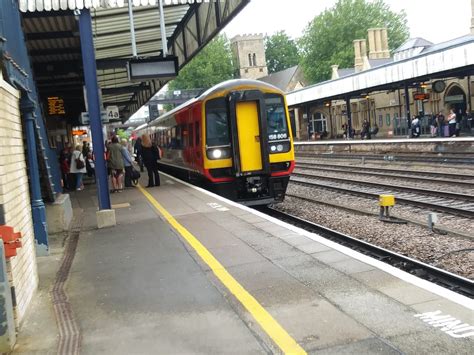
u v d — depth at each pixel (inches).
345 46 3262.8
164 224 381.7
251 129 539.8
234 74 4210.1
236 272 243.9
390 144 1076.5
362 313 181.2
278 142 548.4
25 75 295.1
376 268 231.6
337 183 752.3
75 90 817.5
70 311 211.6
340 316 180.4
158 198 534.6
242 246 293.1
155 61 419.2
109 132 1218.0
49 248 334.3
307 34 3452.3
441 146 917.2
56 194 444.8
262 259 262.4
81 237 364.8
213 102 542.9
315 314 184.1
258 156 541.3
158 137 1031.6
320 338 164.6
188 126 633.6
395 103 1710.1
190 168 641.6
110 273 263.3
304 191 711.1
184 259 275.3
